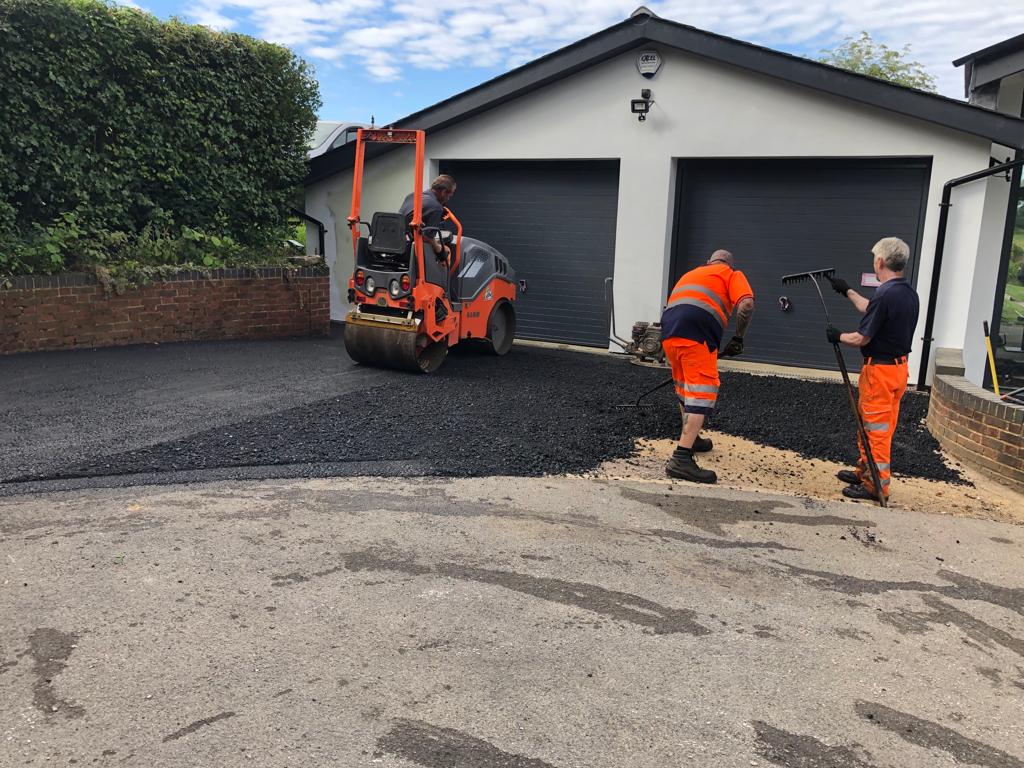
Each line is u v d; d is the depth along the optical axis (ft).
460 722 8.73
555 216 36.37
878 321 16.71
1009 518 16.90
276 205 38.63
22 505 13.99
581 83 33.88
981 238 28.76
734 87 31.24
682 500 16.53
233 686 9.14
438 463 17.53
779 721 9.11
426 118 35.96
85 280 27.99
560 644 10.52
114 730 8.26
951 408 21.66
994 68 28.32
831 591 12.75
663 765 8.21
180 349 29.53
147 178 32.27
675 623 11.31
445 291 26.89
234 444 17.93
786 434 22.44
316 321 36.09
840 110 29.73
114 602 10.87
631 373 29.63
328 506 14.76
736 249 33.24
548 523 14.70
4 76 26.94
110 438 17.90
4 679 9.03
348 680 9.39
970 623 11.96
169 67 31.96
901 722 9.27
